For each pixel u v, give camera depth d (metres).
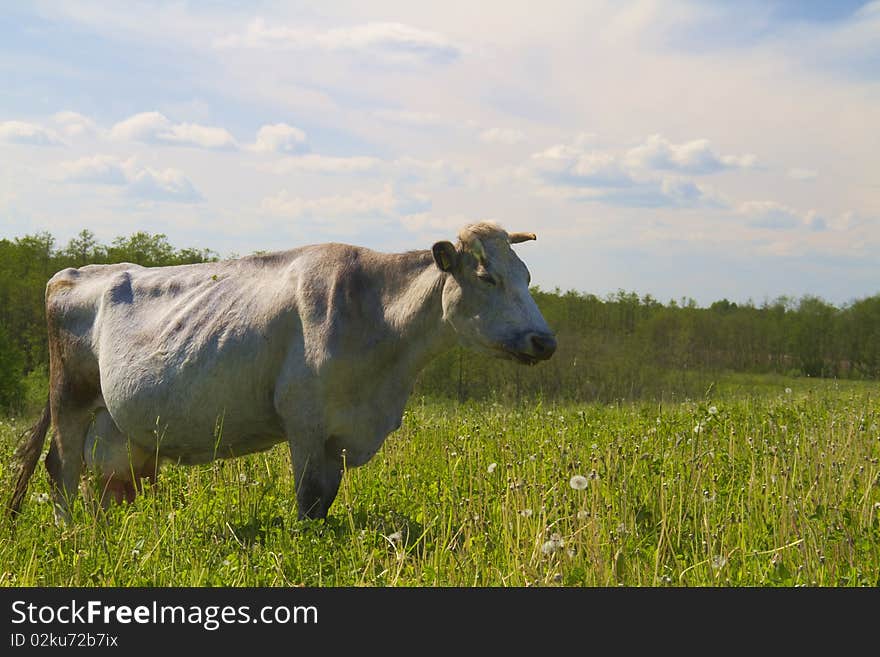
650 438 8.46
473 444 8.54
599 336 32.97
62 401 7.32
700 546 5.26
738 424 9.46
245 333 6.31
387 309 6.18
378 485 6.82
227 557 5.08
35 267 40.53
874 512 5.48
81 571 4.82
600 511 5.37
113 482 7.30
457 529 5.67
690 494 5.89
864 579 4.52
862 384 20.70
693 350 33.47
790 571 4.77
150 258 40.06
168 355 6.58
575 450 7.68
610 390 27.95
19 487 6.87
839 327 36.22
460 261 5.86
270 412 6.38
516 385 28.22
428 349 6.21
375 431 6.31
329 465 6.33
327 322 6.07
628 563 4.73
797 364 35.50
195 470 7.57
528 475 6.55
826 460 6.61
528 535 5.14
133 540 5.36
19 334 38.91
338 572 4.93
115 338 6.93
